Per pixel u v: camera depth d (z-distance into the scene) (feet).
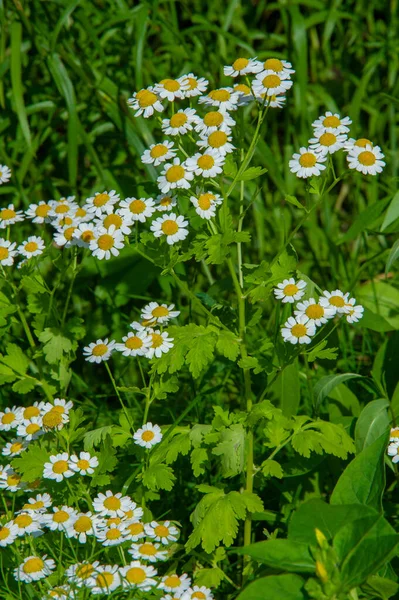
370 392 5.24
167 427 4.87
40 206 4.96
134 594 4.61
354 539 4.44
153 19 5.55
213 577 4.66
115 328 5.58
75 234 4.84
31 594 4.65
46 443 4.91
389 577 4.59
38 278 4.96
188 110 4.71
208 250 4.67
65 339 4.99
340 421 5.03
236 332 4.83
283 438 4.75
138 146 5.53
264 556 4.47
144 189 4.89
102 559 4.78
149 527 4.69
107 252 4.73
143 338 4.78
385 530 4.42
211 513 4.64
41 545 4.77
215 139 4.64
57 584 4.66
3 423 4.88
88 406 5.28
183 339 4.73
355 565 4.40
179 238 4.69
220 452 4.68
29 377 4.97
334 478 5.02
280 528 4.96
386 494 5.00
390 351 5.14
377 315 5.24
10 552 4.78
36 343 5.50
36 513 4.74
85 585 4.56
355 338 5.60
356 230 5.40
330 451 4.70
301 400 5.29
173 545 4.81
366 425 4.88
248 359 4.71
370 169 4.67
